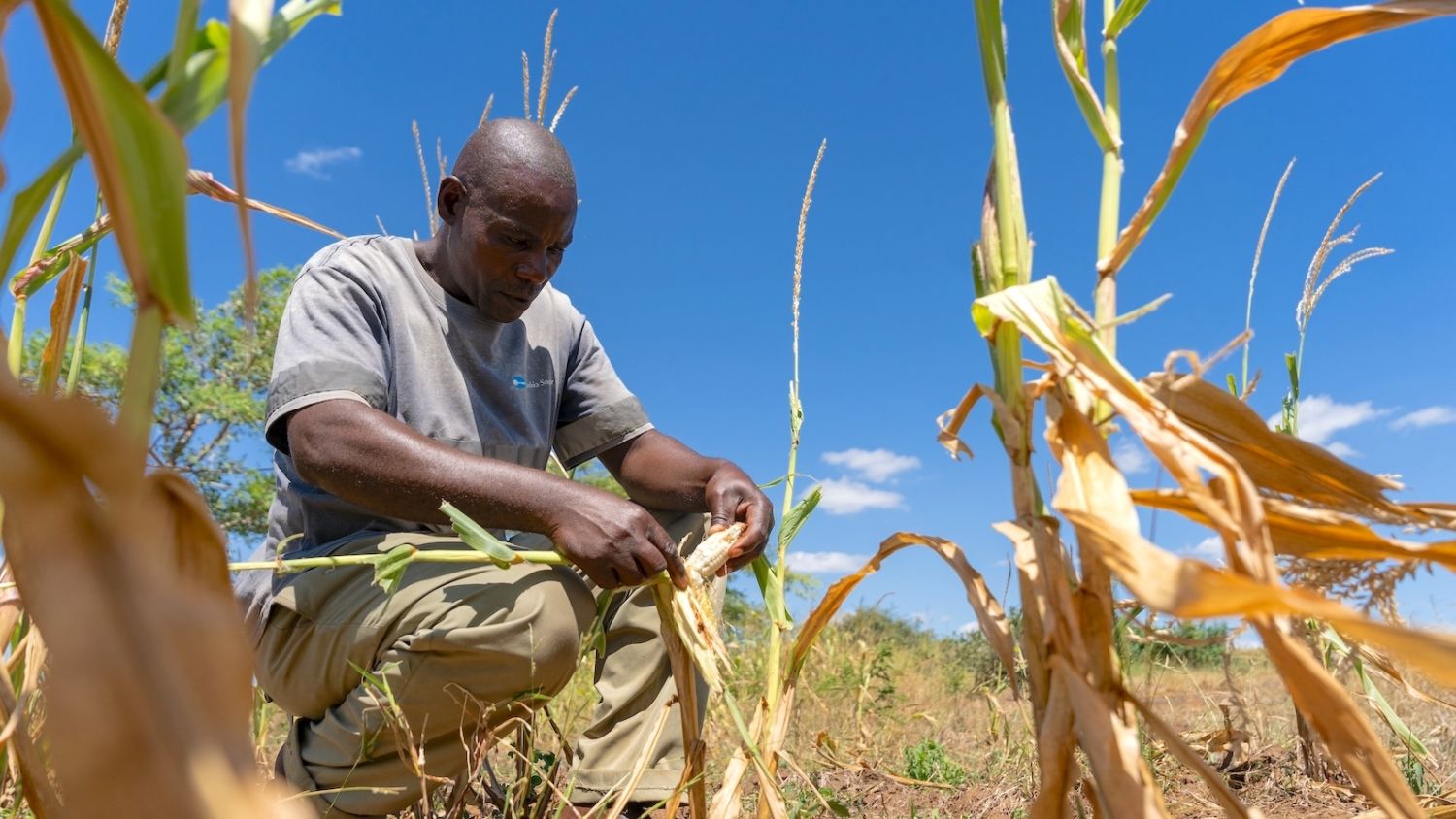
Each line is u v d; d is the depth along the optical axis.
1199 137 1.00
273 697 2.09
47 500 0.46
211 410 9.95
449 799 2.00
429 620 1.83
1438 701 1.55
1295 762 2.71
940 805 2.62
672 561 1.68
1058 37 1.07
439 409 2.23
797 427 1.88
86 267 1.33
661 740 2.04
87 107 0.51
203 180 1.22
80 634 0.44
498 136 2.25
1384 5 0.95
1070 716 0.88
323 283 2.13
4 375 0.46
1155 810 0.81
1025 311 0.95
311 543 2.12
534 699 1.93
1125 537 0.74
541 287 2.32
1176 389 0.98
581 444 2.56
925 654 6.25
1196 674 4.06
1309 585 0.94
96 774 0.42
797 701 3.56
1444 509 0.93
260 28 0.51
